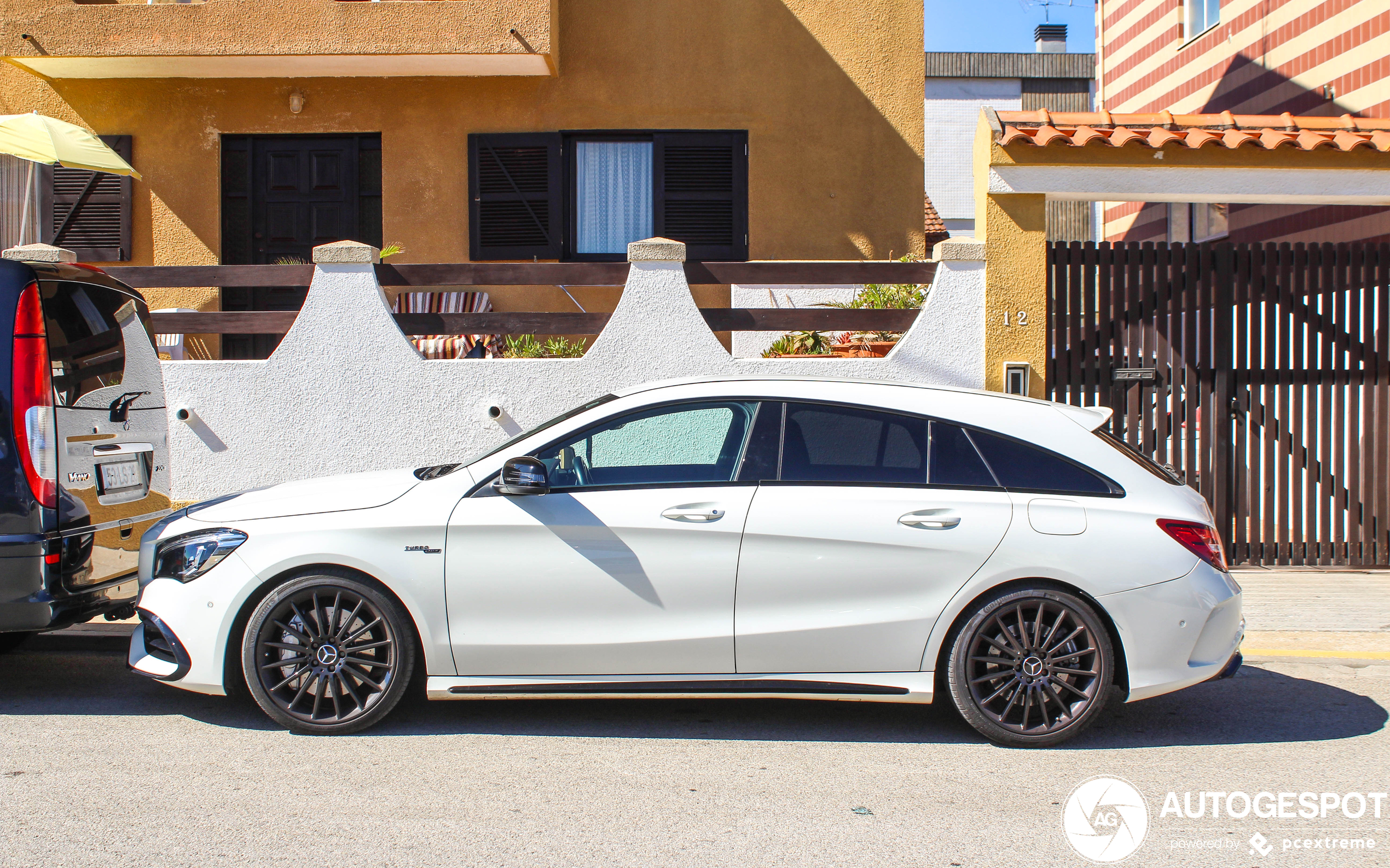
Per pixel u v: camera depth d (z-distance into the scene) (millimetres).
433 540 4461
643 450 4648
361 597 4504
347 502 4574
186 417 7977
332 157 11016
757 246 11000
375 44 9977
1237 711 5152
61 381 4914
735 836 3553
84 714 4871
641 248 8008
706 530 4445
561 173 10914
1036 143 7977
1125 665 4508
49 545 4758
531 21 9977
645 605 4461
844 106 10969
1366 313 8148
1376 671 5863
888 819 3725
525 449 4645
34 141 8070
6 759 4242
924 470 4586
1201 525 4570
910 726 4848
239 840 3459
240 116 10820
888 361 8055
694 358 8023
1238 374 8211
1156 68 14617
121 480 5426
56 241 10797
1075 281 8211
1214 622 4508
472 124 10898
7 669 5719
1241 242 11992
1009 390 8102
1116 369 8219
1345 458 8203
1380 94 10016
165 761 4223
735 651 4461
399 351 8023
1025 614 4516
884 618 4441
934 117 28719
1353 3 10383
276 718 4527
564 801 3846
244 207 10977
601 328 8141
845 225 11016
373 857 3338
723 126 10953
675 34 10922
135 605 5266
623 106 10922
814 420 4664
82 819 3611
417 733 4621
